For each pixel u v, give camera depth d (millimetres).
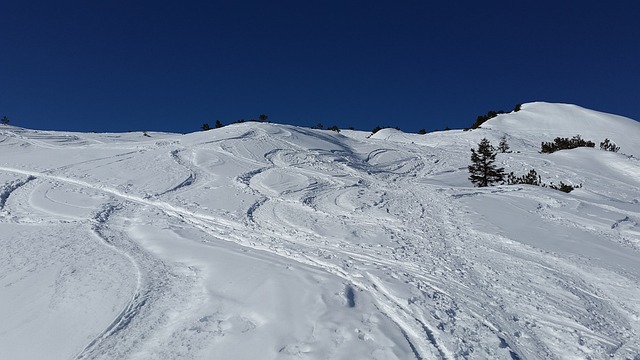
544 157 31844
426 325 6289
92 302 7047
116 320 6395
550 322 6777
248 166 22234
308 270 8336
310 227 12133
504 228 12344
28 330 6359
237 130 32562
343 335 5836
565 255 10031
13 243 10320
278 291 7129
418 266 9039
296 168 22516
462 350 5664
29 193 15844
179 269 8430
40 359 5711
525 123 59125
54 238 10656
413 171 26719
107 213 13297
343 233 11586
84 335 6141
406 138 51250
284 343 5625
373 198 16406
